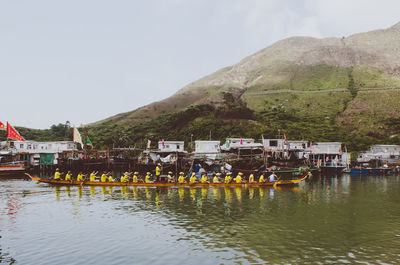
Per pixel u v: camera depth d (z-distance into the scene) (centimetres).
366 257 1700
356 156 10569
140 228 2252
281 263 1606
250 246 1867
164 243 1920
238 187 4372
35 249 1822
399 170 8262
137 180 4391
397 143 12219
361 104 18550
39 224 2367
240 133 12431
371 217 2616
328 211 2845
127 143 12738
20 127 13988
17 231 2180
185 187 4319
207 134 12456
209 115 15412
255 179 5531
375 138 13188
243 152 7075
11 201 3303
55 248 1839
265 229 2228
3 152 7575
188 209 2894
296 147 8662
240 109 16312
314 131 13950
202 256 1705
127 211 2811
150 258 1681
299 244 1906
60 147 9181
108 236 2062
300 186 4828
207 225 2330
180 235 2081
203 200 3369
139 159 8225
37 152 7775
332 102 19912
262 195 3738
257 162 5916
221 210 2858
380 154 9475
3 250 1805
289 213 2748
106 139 13562
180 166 6906
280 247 1850
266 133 12400
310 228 2262
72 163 7200
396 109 16975
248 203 3206
